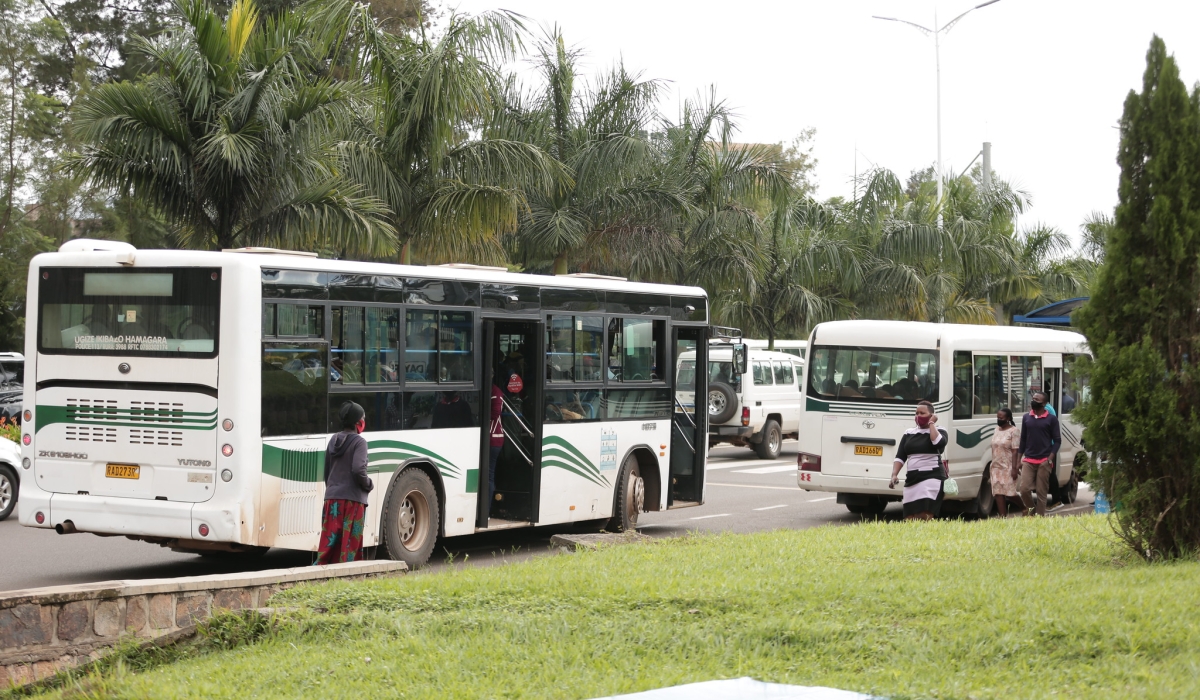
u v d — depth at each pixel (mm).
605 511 15336
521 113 25438
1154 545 10438
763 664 6645
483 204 20172
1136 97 10422
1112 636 6879
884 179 35625
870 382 18812
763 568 10023
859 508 19953
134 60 37969
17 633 7223
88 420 11445
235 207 17641
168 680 6793
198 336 11062
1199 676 6090
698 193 28047
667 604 8102
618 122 26031
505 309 13844
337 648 7363
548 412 14375
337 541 11055
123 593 7727
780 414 30344
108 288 11430
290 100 17609
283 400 11281
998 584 8844
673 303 16531
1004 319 42188
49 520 11516
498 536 15922
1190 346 10211
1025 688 5988
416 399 12734
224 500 10883
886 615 7699
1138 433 10195
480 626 7668
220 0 34625
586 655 6945
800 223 34812
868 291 35062
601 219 26219
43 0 40594
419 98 19688
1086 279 39312
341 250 18500
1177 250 10102
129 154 17141
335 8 19453
